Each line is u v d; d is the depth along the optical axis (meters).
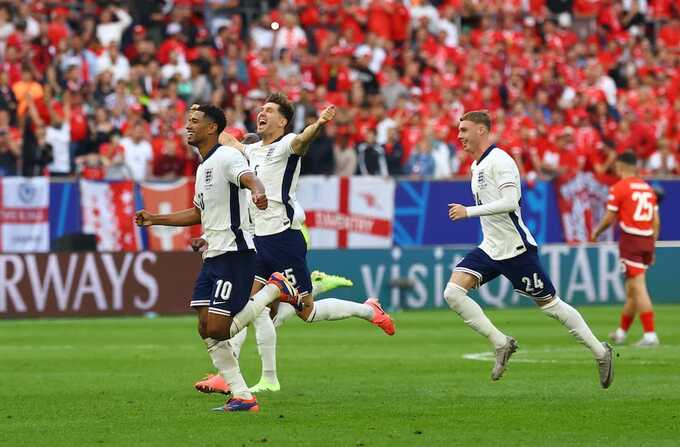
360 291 70.88
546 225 79.62
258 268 34.28
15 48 77.25
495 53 95.19
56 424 28.11
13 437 26.19
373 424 27.80
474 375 38.59
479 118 33.75
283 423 28.02
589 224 80.88
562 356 44.91
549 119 93.50
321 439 25.61
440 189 77.56
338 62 87.94
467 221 78.12
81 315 65.94
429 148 81.31
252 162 34.59
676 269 75.44
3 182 68.88
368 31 94.81
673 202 81.12
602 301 74.12
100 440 25.69
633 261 50.25
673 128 95.25
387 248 71.56
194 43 87.25
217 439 25.69
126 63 84.31
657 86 99.75
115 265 66.75
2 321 63.84
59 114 75.56
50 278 65.56
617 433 26.38
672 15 109.69
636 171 50.91
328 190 75.06
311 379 37.59
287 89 84.38
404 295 71.88
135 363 43.12
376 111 83.88
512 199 32.78
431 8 99.25
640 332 56.75
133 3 88.25
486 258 33.66
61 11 84.94
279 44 91.06
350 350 47.97
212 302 29.25
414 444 24.95
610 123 91.44
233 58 85.56
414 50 94.62
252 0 95.19
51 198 69.88
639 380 36.78
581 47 101.00
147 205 71.38
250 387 35.69
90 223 70.44
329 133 77.94
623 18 108.00
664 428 27.08
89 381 37.41
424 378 37.75
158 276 67.50
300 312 35.06
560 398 32.47
